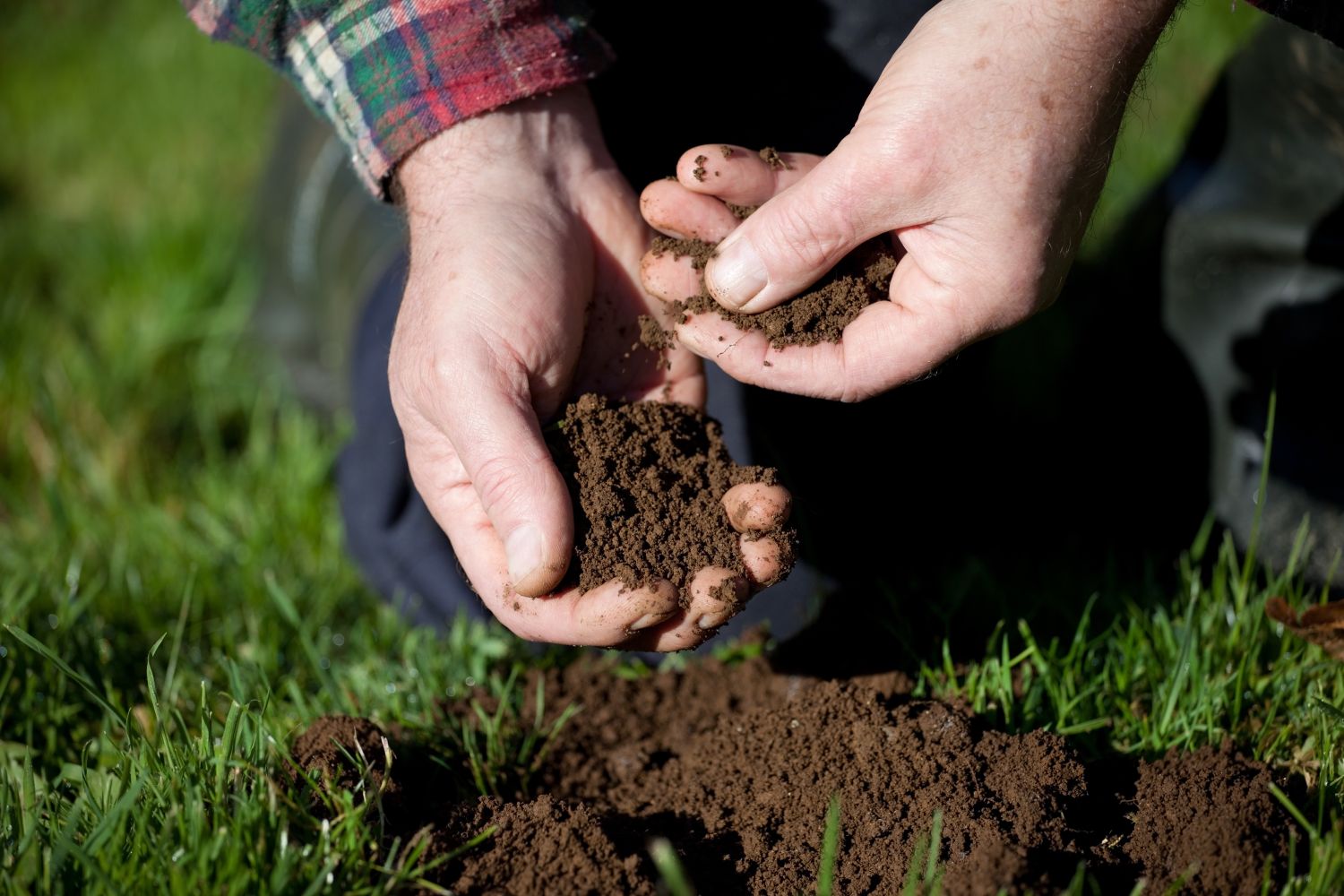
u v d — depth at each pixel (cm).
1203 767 143
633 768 164
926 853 132
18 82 420
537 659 190
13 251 340
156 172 369
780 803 143
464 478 145
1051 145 127
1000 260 131
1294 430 191
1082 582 196
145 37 433
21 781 157
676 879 115
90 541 225
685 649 139
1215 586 180
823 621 191
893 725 147
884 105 129
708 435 152
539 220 147
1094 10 125
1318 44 181
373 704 179
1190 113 292
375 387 213
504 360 138
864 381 142
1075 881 121
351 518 216
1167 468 213
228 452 279
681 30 196
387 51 147
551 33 150
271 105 389
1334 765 146
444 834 137
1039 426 243
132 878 124
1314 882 126
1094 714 163
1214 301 204
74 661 185
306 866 127
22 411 274
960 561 204
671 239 148
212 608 212
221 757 137
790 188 135
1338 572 184
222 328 304
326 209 258
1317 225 189
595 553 135
